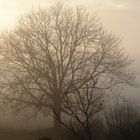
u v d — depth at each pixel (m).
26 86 37.56
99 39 41.25
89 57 39.56
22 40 39.78
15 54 38.50
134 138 10.81
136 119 11.07
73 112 10.44
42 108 36.16
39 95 37.16
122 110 11.23
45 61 38.50
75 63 38.53
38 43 39.78
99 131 11.12
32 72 38.16
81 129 10.77
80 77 37.28
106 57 40.22
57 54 39.59
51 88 37.22
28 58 38.72
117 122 11.09
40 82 37.69
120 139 10.88
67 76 37.88
